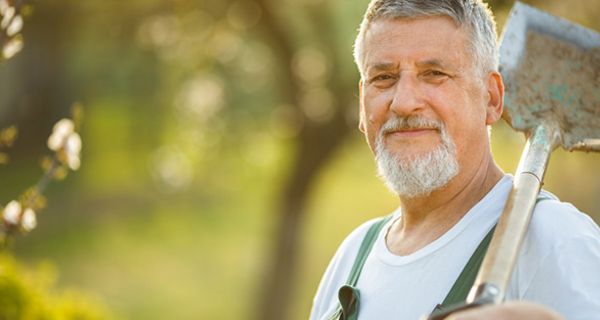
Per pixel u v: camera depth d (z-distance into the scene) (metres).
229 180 23.17
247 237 23.72
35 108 22.16
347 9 11.04
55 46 14.81
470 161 2.65
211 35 12.88
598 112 2.92
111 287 20.00
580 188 11.86
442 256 2.58
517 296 2.39
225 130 14.67
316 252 20.61
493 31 2.71
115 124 23.91
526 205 2.44
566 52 2.99
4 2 3.68
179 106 15.20
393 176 2.63
